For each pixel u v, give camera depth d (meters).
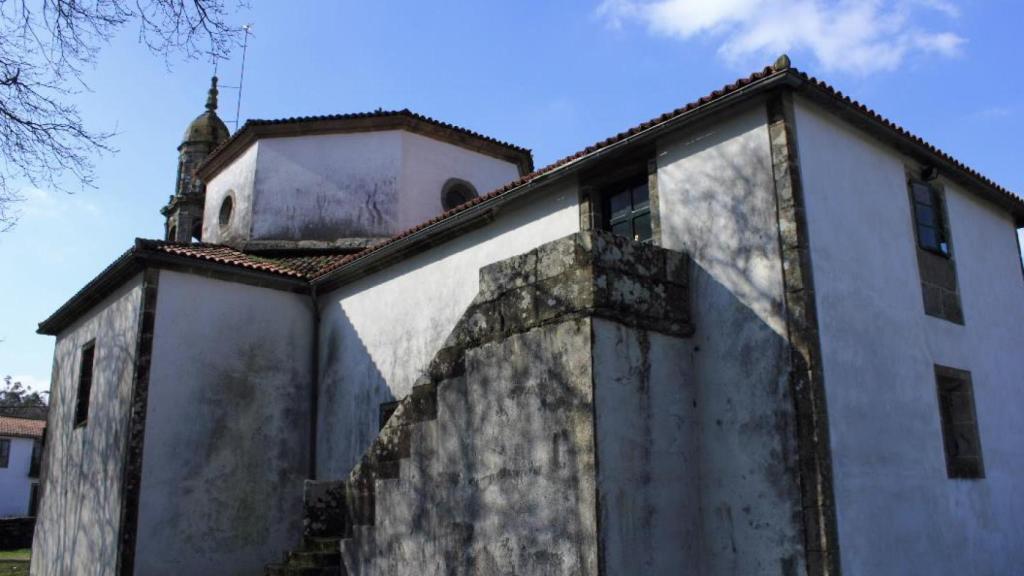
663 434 6.74
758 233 7.08
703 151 7.73
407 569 7.36
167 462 10.49
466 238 10.46
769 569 6.39
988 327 9.54
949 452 8.48
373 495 7.92
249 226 14.73
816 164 7.29
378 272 11.81
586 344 6.29
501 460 6.74
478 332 7.27
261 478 11.40
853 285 7.30
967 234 9.77
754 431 6.73
